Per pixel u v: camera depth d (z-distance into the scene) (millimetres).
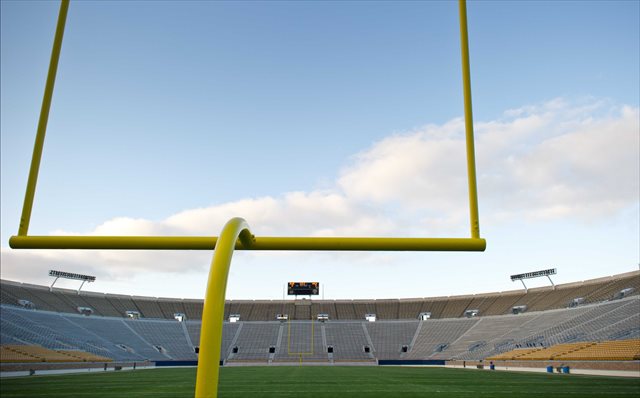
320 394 10781
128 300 44531
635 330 25562
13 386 13656
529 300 40375
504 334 36469
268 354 40531
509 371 24031
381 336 42719
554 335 31484
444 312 44562
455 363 34656
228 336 43188
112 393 11109
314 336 43188
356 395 10484
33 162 2656
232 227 1580
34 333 31281
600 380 15320
